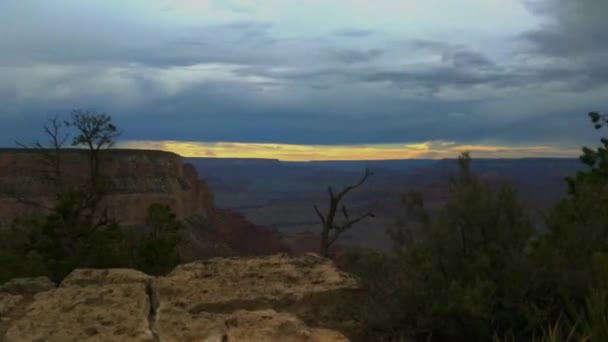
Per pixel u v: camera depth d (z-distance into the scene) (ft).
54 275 46.88
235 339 20.33
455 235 22.17
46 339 20.11
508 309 21.03
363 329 22.98
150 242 56.34
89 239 63.98
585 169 33.06
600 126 33.91
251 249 246.47
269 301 24.54
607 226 23.04
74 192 69.87
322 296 24.95
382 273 23.79
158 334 20.77
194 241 216.54
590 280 20.88
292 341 20.68
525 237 22.30
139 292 25.58
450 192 23.63
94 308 23.45
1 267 41.81
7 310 24.21
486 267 21.17
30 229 66.39
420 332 22.03
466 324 21.08
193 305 24.03
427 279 21.91
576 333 18.71
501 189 22.90
